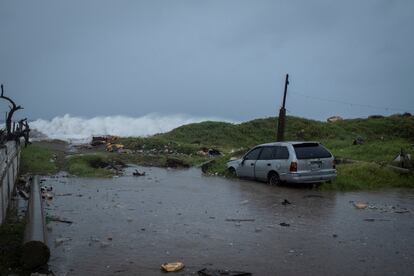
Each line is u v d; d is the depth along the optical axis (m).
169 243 7.79
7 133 15.66
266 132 41.12
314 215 10.33
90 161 21.08
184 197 12.72
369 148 23.75
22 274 6.11
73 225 9.00
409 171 16.70
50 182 15.52
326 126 42.09
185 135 39.94
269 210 10.88
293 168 14.50
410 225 9.33
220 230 8.77
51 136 47.59
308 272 6.38
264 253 7.26
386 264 6.73
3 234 7.84
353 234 8.53
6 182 9.88
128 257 6.98
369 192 14.34
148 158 25.27
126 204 11.43
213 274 6.16
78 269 6.40
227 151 30.88
